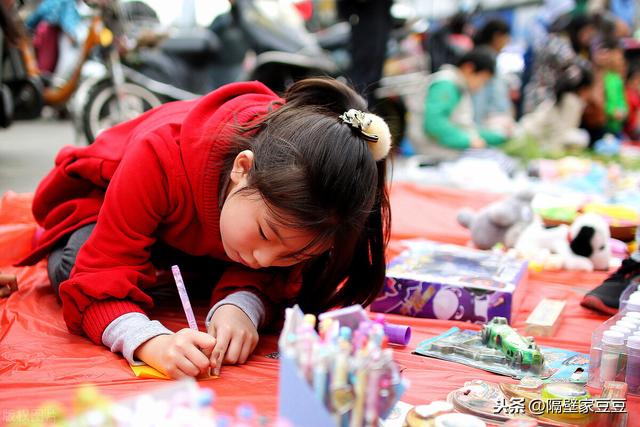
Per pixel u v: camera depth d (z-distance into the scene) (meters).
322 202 0.95
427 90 3.90
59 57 4.78
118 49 3.97
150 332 1.06
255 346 1.14
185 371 0.99
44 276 1.56
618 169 3.20
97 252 1.16
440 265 1.51
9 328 1.23
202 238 1.25
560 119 4.13
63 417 0.66
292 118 1.06
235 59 4.19
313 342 0.71
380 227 1.17
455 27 4.95
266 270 1.26
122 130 1.45
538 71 4.73
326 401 0.69
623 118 4.72
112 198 1.17
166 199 1.18
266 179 0.96
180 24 6.35
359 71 4.06
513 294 1.34
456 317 1.37
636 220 2.04
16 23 3.57
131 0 5.45
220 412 0.89
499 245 1.88
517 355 1.12
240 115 1.18
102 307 1.13
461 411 0.94
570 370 1.13
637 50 5.03
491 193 2.75
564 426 0.90
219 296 1.24
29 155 3.92
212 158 1.14
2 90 3.29
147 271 1.21
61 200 1.49
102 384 0.98
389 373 0.71
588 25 4.42
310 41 4.24
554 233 1.83
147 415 0.58
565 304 1.48
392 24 4.14
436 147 3.83
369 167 1.00
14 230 1.72
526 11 6.49
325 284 1.19
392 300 1.41
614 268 1.81
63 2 4.64
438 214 2.41
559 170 3.24
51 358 1.08
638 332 1.08
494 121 4.10
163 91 4.00
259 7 4.17
